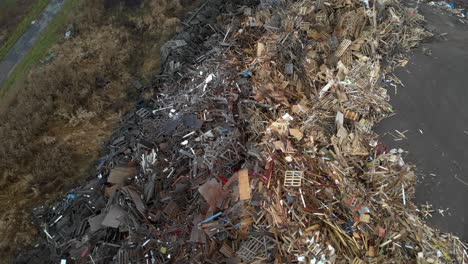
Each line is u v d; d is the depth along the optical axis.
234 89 14.78
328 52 15.39
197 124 13.67
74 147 15.29
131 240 11.39
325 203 11.12
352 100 14.00
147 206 12.11
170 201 11.91
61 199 13.59
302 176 11.49
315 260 10.09
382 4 16.69
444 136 13.33
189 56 17.38
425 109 14.16
